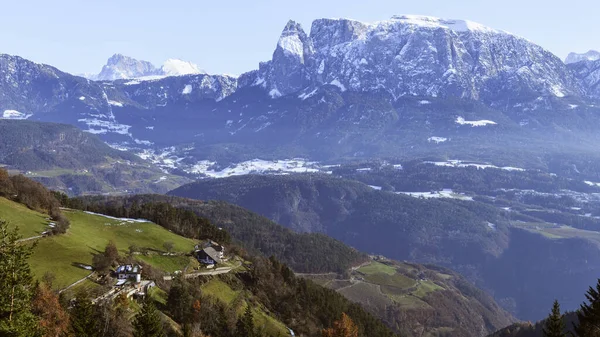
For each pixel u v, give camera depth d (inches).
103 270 5487.2
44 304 4023.1
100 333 4153.5
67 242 5984.3
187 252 7411.4
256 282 7632.9
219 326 5433.1
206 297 5954.7
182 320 5226.4
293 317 7185.0
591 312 3316.9
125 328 4377.5
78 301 4185.5
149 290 5521.7
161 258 6835.6
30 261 5201.8
